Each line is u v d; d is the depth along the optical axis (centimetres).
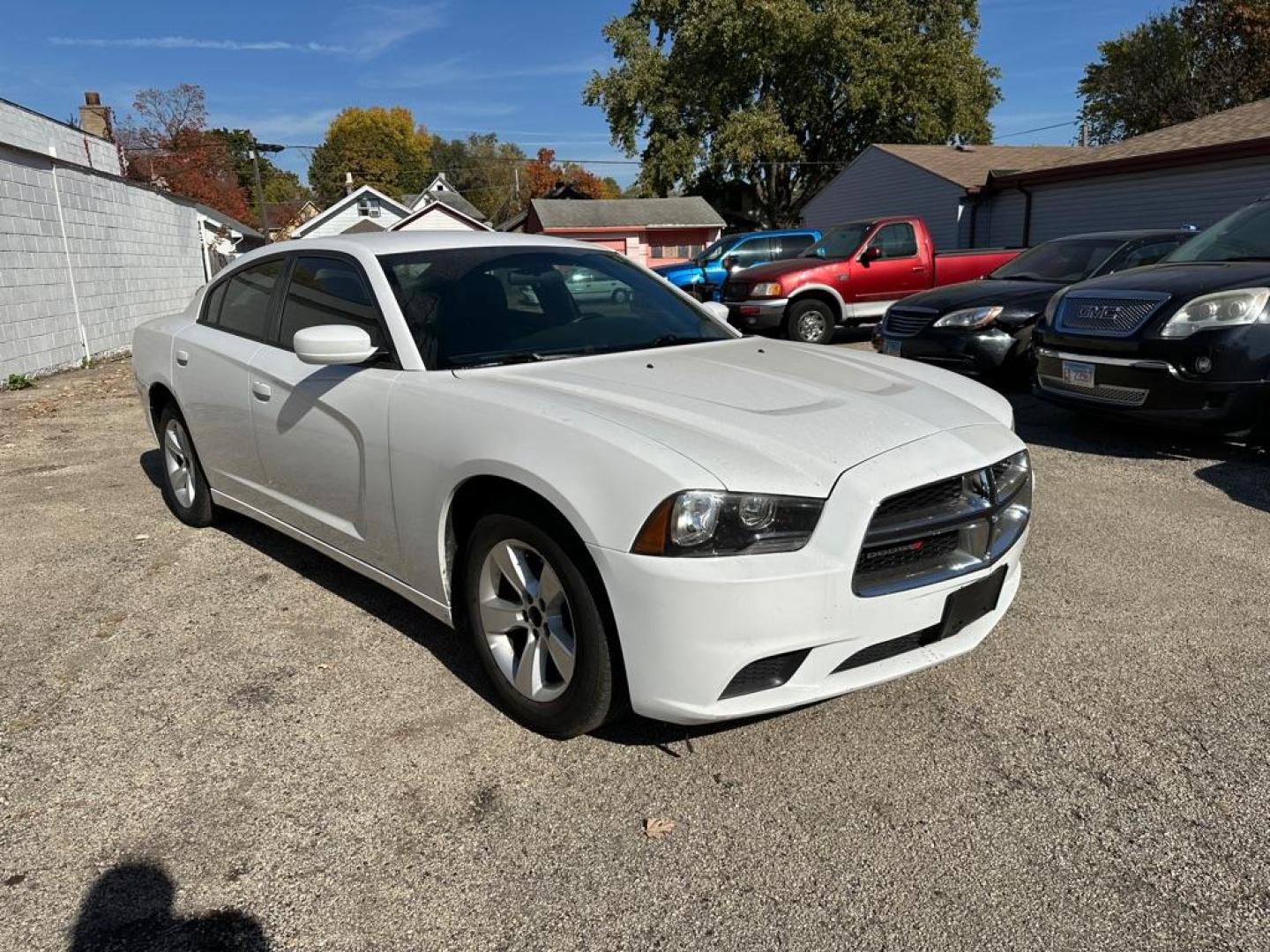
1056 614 353
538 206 3756
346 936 197
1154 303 554
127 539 458
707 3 3294
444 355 309
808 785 248
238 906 205
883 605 238
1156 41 3030
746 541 224
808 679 237
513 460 252
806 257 1250
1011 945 191
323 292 356
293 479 361
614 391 277
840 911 202
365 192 4628
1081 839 224
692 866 217
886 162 2611
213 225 2808
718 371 307
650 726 278
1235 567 396
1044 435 655
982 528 260
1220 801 237
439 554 289
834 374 317
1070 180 1916
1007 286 796
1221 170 1570
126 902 207
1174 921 197
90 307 1317
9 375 1041
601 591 241
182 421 457
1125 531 446
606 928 198
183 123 5941
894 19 3306
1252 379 521
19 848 225
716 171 3672
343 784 250
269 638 341
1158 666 311
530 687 270
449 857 221
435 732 276
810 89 3400
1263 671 305
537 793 245
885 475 238
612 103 3622
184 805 242
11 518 496
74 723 282
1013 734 271
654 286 402
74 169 1276
